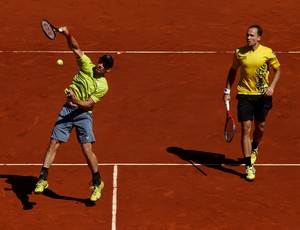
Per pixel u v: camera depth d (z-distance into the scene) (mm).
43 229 25703
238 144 31844
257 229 25859
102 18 47656
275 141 32281
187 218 26453
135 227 25875
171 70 39969
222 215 26641
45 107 35625
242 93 28609
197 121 34250
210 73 39688
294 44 43875
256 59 28125
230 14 48500
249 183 28750
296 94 37344
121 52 42250
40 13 48438
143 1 50562
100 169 29641
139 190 28156
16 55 41688
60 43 43375
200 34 45125
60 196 27703
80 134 26594
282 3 50562
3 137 32469
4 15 47969
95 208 26969
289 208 27125
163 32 45375
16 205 27078
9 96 36750
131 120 34281
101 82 26312
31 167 29859
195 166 29969
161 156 30766
